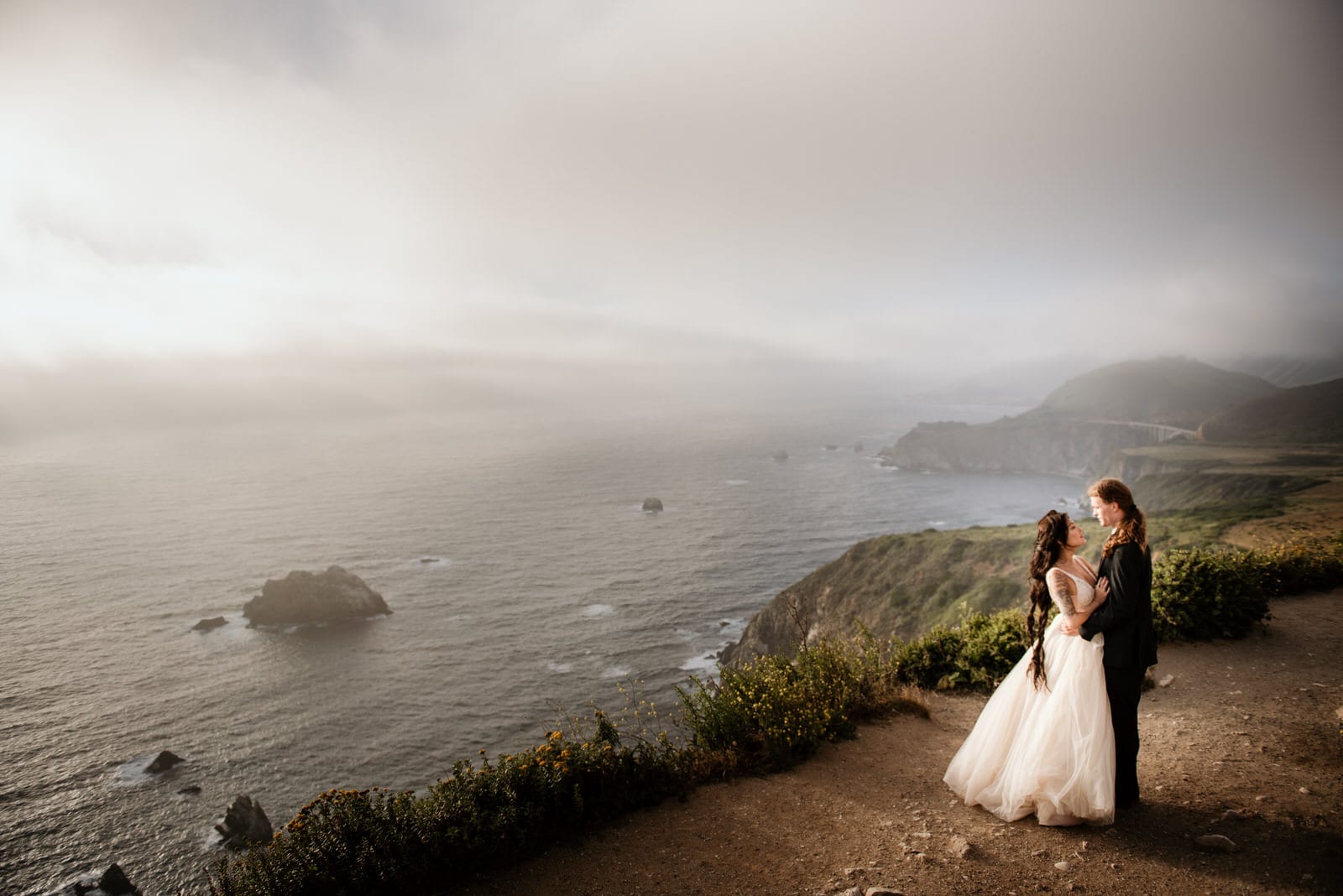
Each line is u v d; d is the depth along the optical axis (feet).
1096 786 19.25
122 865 164.14
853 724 30.27
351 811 20.34
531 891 18.76
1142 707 30.53
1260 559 50.14
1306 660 34.14
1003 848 19.07
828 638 37.52
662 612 370.73
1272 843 18.04
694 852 20.34
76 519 627.46
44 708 259.39
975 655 36.91
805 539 560.61
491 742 227.40
